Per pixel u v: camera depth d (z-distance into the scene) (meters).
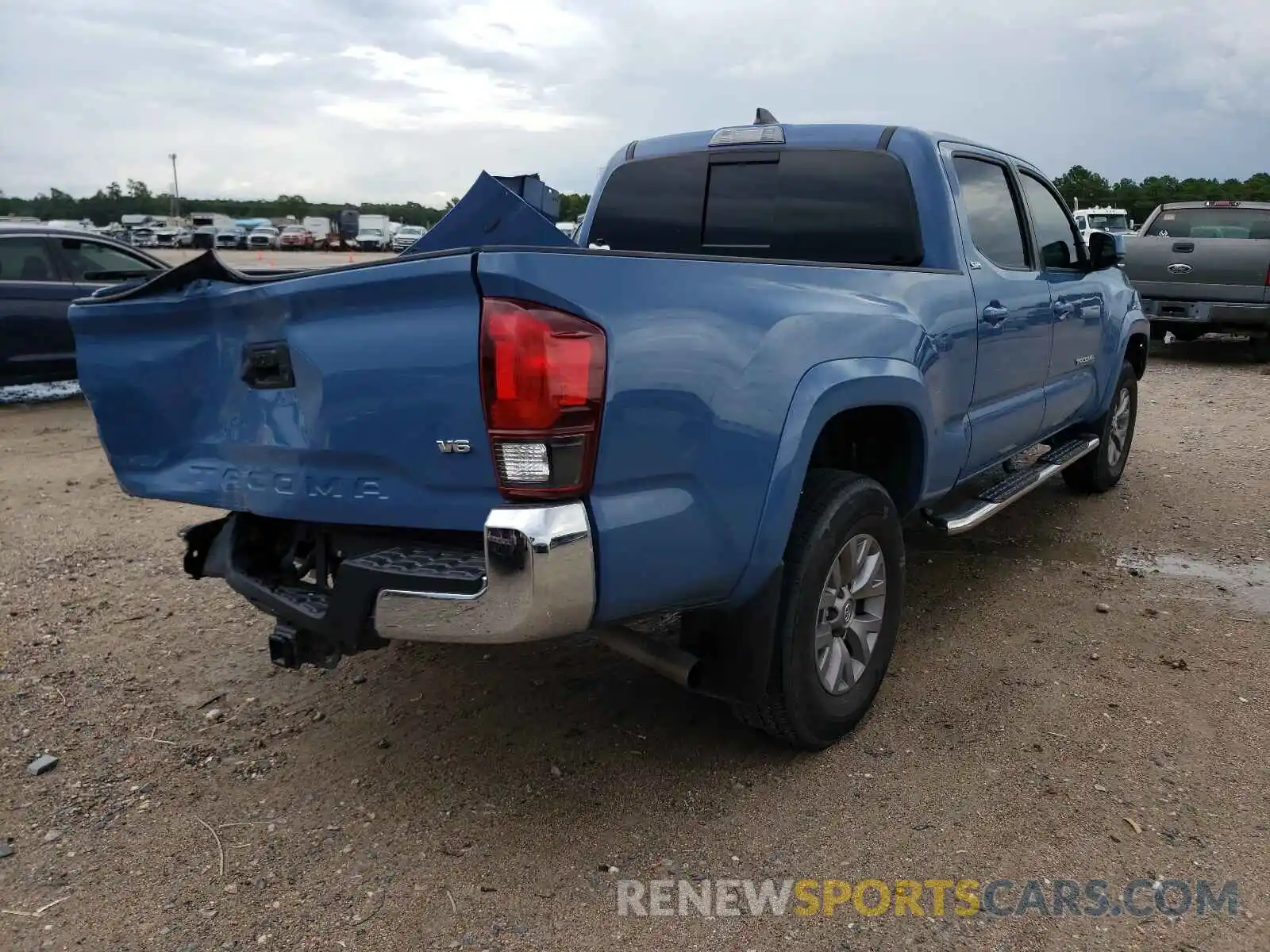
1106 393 5.87
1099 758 3.21
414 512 2.57
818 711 3.14
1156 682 3.73
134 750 3.40
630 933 2.47
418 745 3.38
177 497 3.11
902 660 3.97
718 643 2.94
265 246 54.69
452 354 2.38
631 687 3.77
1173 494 6.38
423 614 2.50
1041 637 4.17
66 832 2.94
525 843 2.83
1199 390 10.27
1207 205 12.20
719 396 2.64
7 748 3.42
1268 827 2.84
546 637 2.42
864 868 2.69
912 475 3.63
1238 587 4.73
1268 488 6.47
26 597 4.78
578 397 2.35
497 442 2.35
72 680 3.92
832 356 3.01
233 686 3.86
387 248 46.47
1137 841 2.78
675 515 2.57
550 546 2.33
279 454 2.80
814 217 4.12
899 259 3.94
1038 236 4.89
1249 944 2.39
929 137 3.97
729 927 2.48
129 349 3.09
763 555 2.80
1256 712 3.50
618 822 2.91
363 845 2.84
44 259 9.42
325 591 2.97
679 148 4.50
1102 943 2.40
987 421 4.21
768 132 4.24
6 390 10.64
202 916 2.56
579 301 2.37
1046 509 6.05
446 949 2.43
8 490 6.65
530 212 3.00
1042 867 2.68
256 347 2.78
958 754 3.25
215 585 4.94
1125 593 4.67
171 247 53.41
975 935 2.44
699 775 3.15
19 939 2.50
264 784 3.18
